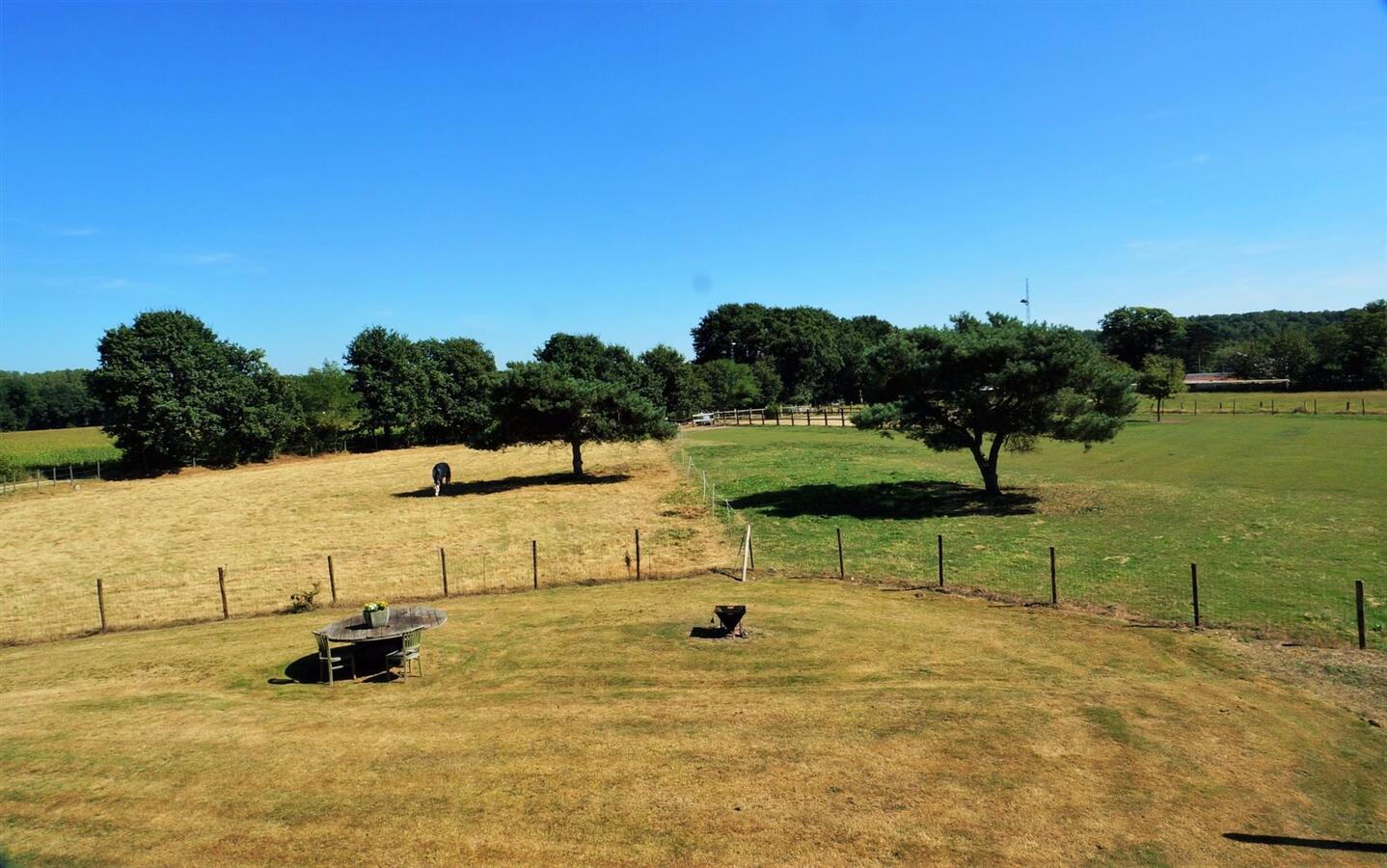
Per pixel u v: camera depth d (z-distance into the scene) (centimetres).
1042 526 2797
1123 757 1041
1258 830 866
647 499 4225
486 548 3033
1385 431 5019
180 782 1055
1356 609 1489
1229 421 6294
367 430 9294
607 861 831
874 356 3591
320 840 894
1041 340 3175
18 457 7412
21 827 941
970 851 831
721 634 1683
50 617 2241
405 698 1384
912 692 1302
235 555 3103
